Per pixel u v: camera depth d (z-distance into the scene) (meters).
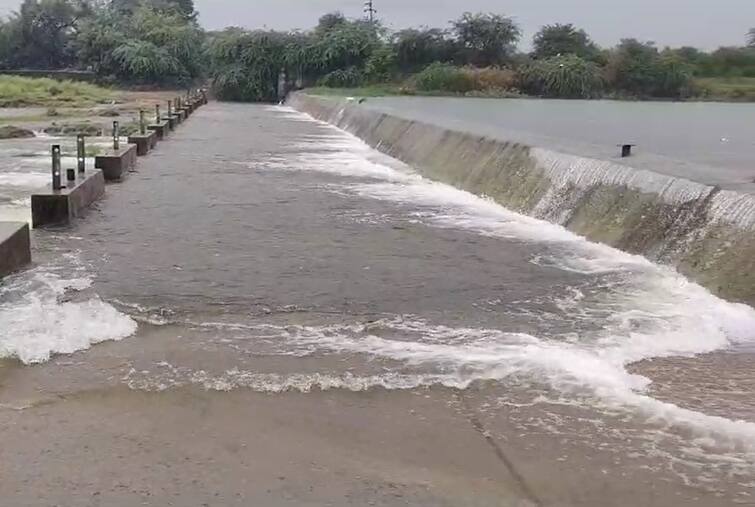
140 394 5.91
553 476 4.80
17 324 7.41
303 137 30.38
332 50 63.19
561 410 5.70
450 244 11.33
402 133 24.16
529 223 13.02
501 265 10.12
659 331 7.48
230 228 12.26
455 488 4.64
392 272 9.71
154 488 4.59
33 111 43.88
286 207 14.22
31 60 82.62
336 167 20.59
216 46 66.56
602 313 8.06
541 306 8.32
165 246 10.95
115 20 77.94
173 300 8.41
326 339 7.20
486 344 7.07
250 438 5.23
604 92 50.62
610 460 5.00
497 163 16.20
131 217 13.11
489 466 4.91
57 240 11.27
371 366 6.51
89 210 13.67
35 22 82.19
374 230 12.27
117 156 17.48
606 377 6.28
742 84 49.97
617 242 11.19
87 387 6.03
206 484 4.64
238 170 19.59
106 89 66.94
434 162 19.64
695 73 50.88
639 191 11.45
